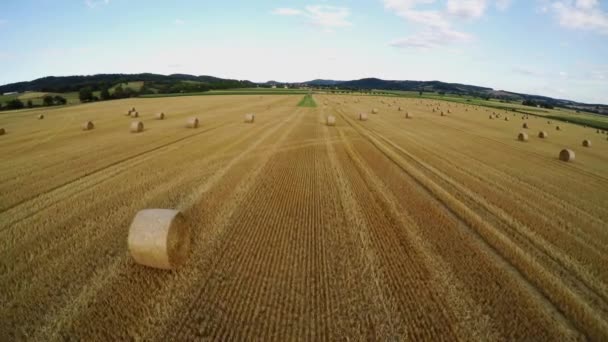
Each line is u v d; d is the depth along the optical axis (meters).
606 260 7.87
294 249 7.69
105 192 11.16
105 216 9.27
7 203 10.13
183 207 9.93
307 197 11.03
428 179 13.53
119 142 19.33
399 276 6.77
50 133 22.59
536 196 12.16
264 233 8.41
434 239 8.38
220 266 6.94
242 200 10.56
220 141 19.98
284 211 9.82
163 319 5.43
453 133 27.20
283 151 17.78
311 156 16.91
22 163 14.67
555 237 8.89
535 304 6.12
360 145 20.09
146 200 10.45
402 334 5.27
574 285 6.81
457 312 5.81
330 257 7.40
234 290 6.20
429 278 6.74
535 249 8.16
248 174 13.42
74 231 8.38
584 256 7.98
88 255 7.28
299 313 5.65
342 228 8.82
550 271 7.24
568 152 18.53
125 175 13.05
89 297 5.92
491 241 8.38
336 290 6.27
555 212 10.71
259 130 24.55
